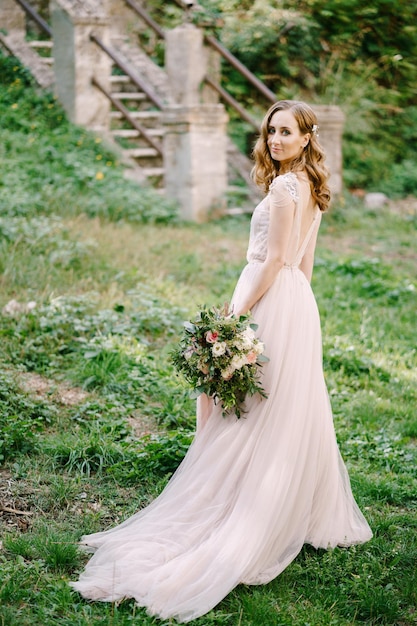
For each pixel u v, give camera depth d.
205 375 3.46
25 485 4.01
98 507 3.92
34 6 13.27
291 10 12.05
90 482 4.13
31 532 3.64
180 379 5.48
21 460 4.20
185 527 3.42
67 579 3.27
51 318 6.05
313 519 3.68
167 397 5.21
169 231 9.59
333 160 12.00
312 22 12.09
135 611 3.10
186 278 7.91
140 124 12.30
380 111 14.42
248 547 3.28
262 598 3.21
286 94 13.23
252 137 13.38
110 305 6.61
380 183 13.95
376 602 3.25
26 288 6.75
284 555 3.47
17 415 4.55
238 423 3.52
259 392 3.45
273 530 3.36
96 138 10.96
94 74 11.22
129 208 9.73
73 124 11.12
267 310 3.55
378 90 14.00
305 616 3.16
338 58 13.45
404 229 11.33
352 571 3.54
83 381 5.36
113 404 5.05
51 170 9.98
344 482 3.88
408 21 12.31
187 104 10.67
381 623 3.18
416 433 5.23
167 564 3.22
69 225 8.56
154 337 6.30
